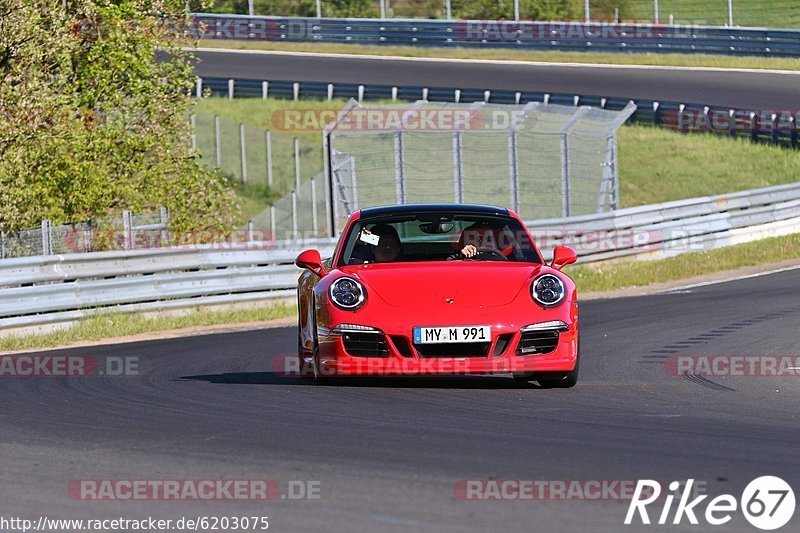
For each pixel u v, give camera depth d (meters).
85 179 69.56
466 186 104.88
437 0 173.38
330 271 30.28
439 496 17.03
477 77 142.38
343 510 16.27
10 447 21.42
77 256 52.91
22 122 66.75
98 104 77.19
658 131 132.38
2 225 65.44
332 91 136.00
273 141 124.69
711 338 42.44
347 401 26.70
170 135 79.81
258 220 102.31
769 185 118.88
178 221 77.38
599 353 38.78
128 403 27.28
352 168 94.88
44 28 70.75
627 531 15.23
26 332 49.41
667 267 74.56
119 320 52.94
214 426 23.50
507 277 28.92
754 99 133.12
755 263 76.44
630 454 20.22
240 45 163.25
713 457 19.95
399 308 27.81
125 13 78.62
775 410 26.06
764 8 170.38
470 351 27.58
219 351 41.34
